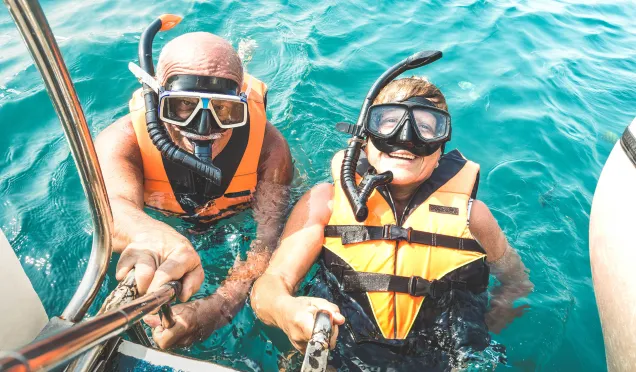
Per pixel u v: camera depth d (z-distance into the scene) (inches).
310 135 62.6
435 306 37.1
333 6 93.0
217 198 46.8
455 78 76.8
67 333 14.2
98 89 66.1
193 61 39.6
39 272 42.8
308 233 39.8
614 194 37.8
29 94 62.7
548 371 37.9
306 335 29.5
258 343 37.3
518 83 77.0
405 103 37.4
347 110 68.2
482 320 38.1
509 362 37.5
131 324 19.1
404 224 39.4
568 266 48.8
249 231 47.0
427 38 86.7
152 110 40.9
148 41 44.8
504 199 56.4
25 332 23.1
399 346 35.2
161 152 41.3
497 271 42.9
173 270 30.8
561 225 53.4
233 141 46.0
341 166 40.7
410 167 38.0
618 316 34.5
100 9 83.1
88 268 22.8
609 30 99.0
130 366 21.3
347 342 35.7
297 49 78.9
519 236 51.1
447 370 35.3
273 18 86.4
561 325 41.3
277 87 70.4
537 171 60.9
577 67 84.4
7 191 50.3
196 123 39.5
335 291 38.3
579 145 66.2
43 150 56.0
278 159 49.5
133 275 29.9
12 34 74.7
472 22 93.0
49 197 50.0
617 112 74.5
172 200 46.4
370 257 38.1
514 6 101.9
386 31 87.7
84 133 19.6
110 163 43.3
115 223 37.6
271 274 37.8
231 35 80.3
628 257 34.3
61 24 78.2
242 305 39.9
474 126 67.5
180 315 36.1
